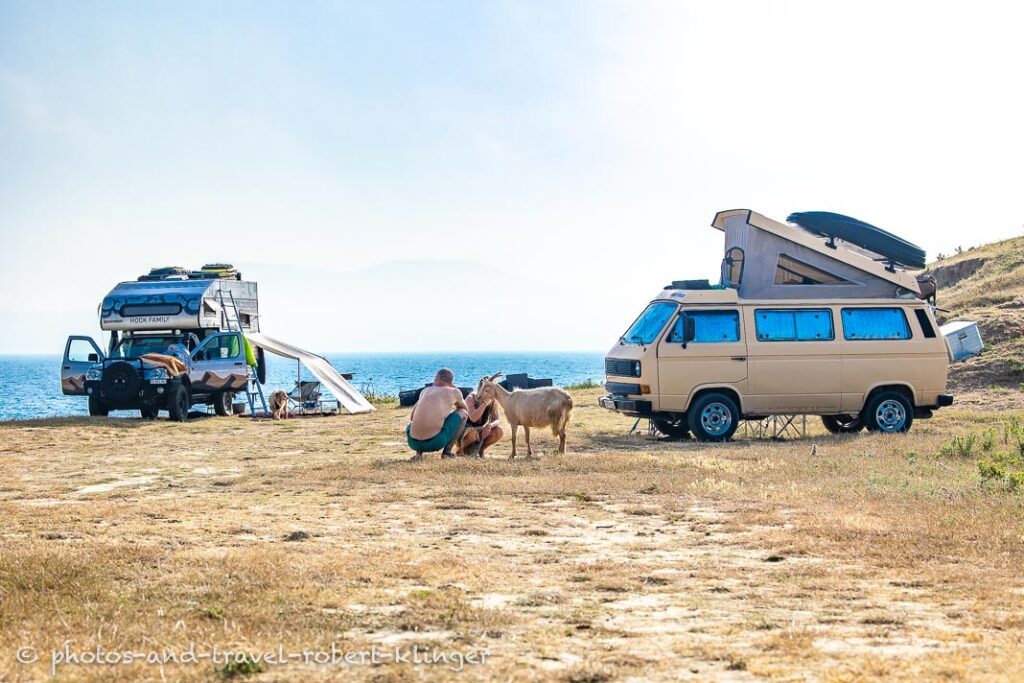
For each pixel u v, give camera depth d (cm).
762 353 1936
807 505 1103
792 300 1975
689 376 1914
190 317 2678
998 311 3272
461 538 955
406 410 2961
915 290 2052
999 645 591
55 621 653
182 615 666
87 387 2533
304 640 610
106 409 2608
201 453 1788
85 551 845
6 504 1124
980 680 523
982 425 2072
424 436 1593
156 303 2691
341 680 543
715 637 618
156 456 1738
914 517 1002
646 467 1452
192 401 2750
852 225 2138
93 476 1460
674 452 1673
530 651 595
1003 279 3769
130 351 2727
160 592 720
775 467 1448
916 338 2008
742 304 1952
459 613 665
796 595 723
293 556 835
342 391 3003
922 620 656
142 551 845
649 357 1909
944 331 2227
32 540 915
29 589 733
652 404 1911
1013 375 2769
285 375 12788
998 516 992
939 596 714
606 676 543
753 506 1113
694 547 908
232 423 2470
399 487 1284
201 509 1118
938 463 1465
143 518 1051
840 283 2038
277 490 1287
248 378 2936
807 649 586
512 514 1084
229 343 2848
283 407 2747
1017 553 843
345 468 1464
